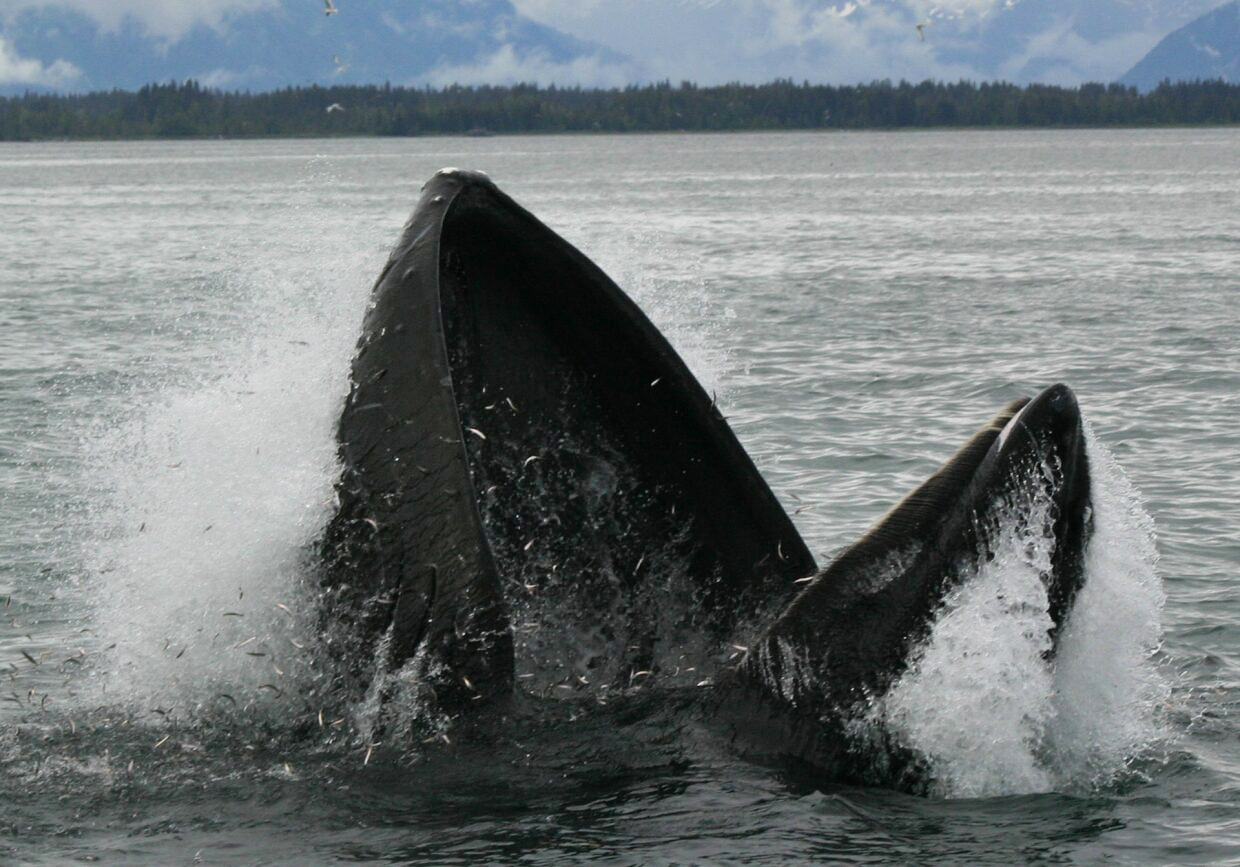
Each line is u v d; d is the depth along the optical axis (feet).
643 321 85.35
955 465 77.87
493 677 77.30
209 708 87.35
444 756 77.97
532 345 86.02
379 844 72.79
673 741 78.84
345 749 80.89
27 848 74.54
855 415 232.53
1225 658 114.11
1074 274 463.83
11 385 244.01
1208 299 393.50
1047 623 76.74
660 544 86.53
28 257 526.98
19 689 100.78
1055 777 82.79
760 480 87.04
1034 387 258.37
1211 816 80.02
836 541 157.38
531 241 84.23
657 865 70.44
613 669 83.51
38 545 144.15
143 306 362.12
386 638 78.69
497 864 70.64
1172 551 150.82
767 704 78.54
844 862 71.31
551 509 85.05
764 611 85.87
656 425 86.69
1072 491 75.72
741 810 74.69
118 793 80.23
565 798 75.61
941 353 298.76
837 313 364.79
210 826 75.87
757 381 262.67
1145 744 89.56
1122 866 74.08
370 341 80.64
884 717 76.54
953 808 78.18
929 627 76.23
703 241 604.90
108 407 224.33
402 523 77.66
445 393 78.02
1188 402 245.04
